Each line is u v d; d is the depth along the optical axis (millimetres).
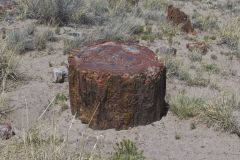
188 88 8398
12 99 7586
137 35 11078
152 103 6914
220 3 14930
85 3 12320
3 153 5488
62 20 11500
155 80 6809
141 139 6676
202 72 9250
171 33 11328
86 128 6840
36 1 11703
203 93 8156
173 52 10047
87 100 6785
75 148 6168
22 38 9883
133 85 6668
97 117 6789
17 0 12609
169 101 7672
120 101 6723
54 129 6141
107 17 12000
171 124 7070
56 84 8234
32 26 10719
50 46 9984
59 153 5469
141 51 7418
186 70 9070
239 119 7086
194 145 6633
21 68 8789
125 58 7133
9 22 11227
